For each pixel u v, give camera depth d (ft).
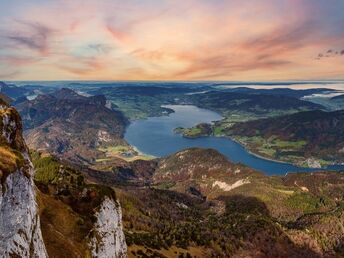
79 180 538.47
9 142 245.24
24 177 223.92
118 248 389.60
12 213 208.64
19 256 205.57
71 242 316.60
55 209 342.23
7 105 301.02
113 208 399.24
